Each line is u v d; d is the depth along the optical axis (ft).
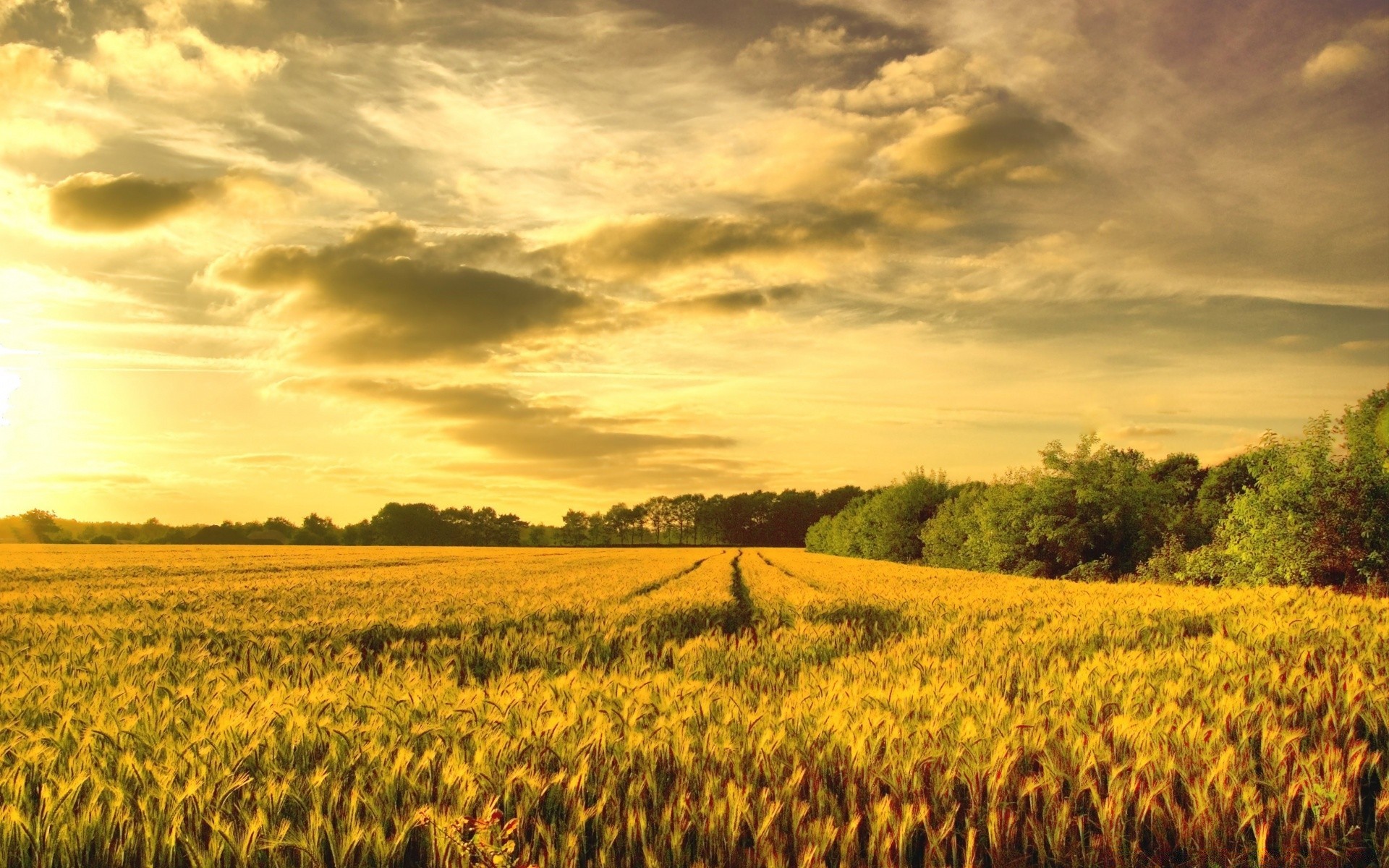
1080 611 49.24
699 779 17.54
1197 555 89.71
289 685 27.68
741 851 15.84
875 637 48.34
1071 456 122.01
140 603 66.69
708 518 517.55
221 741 18.81
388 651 42.93
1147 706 21.88
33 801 16.92
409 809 15.98
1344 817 16.78
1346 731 21.27
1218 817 16.30
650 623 53.26
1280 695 23.21
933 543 163.73
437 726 19.67
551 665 39.78
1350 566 76.07
